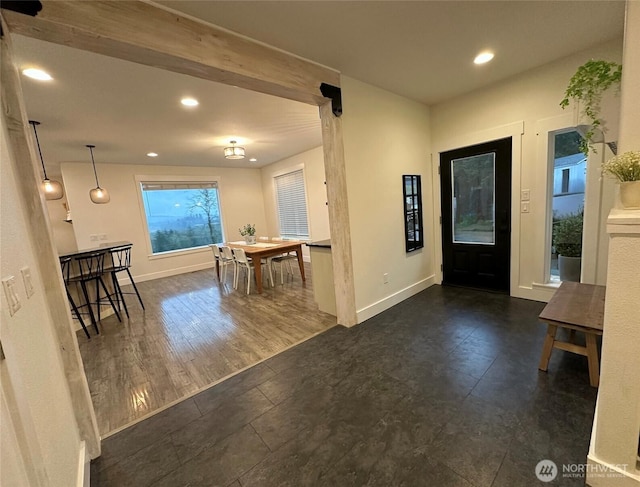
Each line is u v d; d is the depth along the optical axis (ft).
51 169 19.35
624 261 3.51
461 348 7.85
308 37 6.89
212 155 18.63
